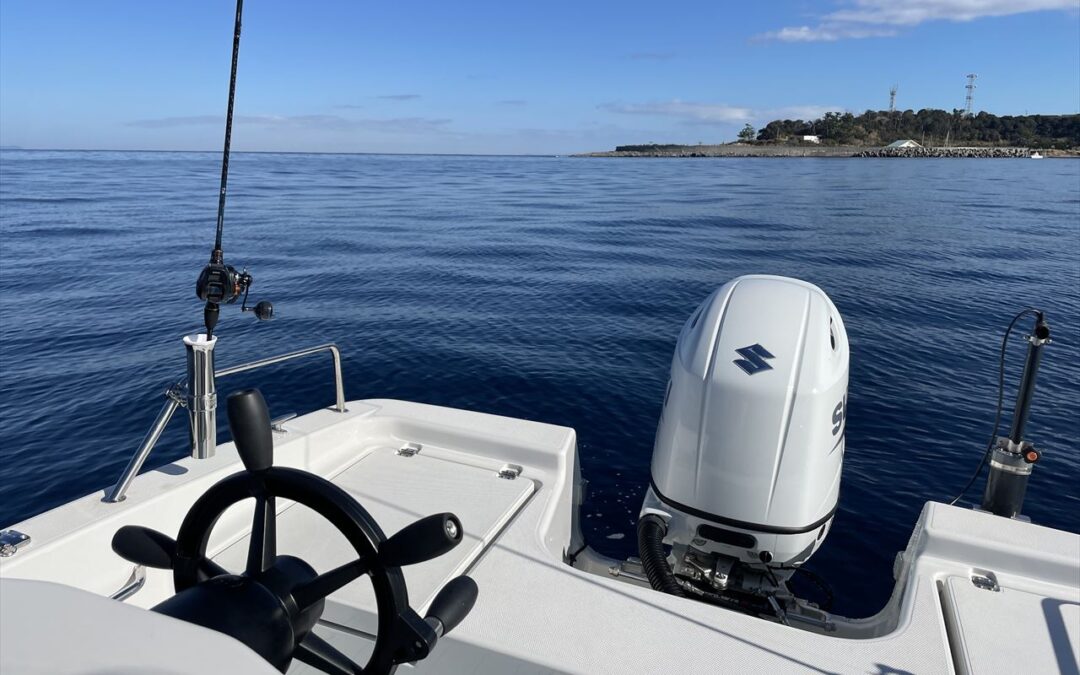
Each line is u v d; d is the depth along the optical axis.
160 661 0.64
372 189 39.91
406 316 9.41
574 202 30.95
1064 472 5.00
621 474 4.55
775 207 27.38
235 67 1.86
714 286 11.63
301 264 13.90
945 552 1.95
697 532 2.26
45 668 0.61
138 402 6.35
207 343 1.98
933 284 11.60
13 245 16.17
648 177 55.62
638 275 12.73
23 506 4.68
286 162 103.69
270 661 0.94
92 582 1.78
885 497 4.47
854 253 15.20
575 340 8.20
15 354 7.77
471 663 1.61
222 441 5.44
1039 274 12.58
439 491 2.34
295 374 6.96
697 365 2.27
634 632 1.69
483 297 10.78
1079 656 1.60
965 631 1.68
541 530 2.13
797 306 2.33
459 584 1.10
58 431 5.76
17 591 0.69
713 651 1.62
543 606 1.77
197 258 14.55
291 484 1.06
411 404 2.88
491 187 42.62
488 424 2.68
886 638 1.66
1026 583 1.86
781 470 2.15
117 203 28.06
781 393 2.14
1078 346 8.07
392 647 1.03
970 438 5.45
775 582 2.25
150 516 1.93
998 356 7.60
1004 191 36.50
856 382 6.71
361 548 1.03
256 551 1.03
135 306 10.07
